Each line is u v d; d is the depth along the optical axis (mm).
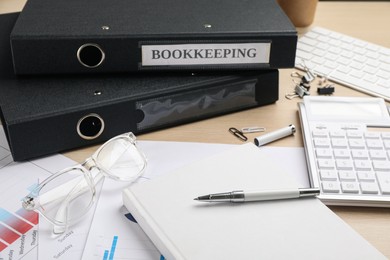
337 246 476
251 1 764
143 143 639
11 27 765
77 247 505
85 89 633
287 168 604
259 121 685
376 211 549
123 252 497
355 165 589
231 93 681
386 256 495
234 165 568
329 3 1029
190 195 526
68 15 686
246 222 497
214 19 693
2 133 646
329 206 555
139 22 673
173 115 660
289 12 886
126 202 537
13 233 518
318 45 842
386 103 717
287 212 511
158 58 657
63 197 555
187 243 472
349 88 748
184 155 622
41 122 586
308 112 669
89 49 664
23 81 643
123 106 623
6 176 583
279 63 680
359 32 912
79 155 619
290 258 461
